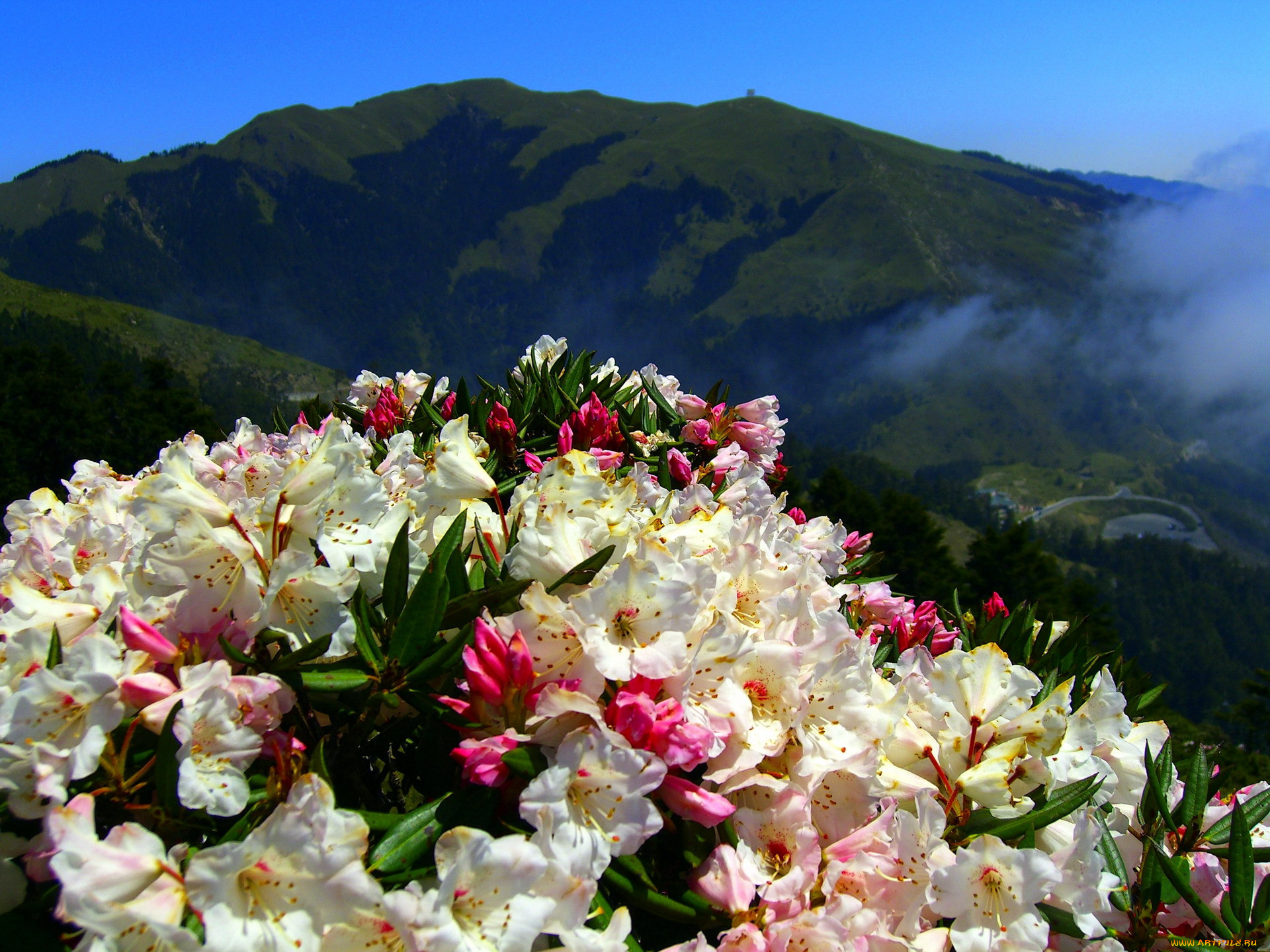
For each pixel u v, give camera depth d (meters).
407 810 2.30
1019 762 2.30
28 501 2.94
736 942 1.77
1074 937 2.11
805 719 2.13
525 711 1.79
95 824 1.65
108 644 1.67
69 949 1.53
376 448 4.15
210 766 1.60
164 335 128.38
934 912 2.03
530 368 5.25
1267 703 36.44
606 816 1.70
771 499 3.19
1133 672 3.70
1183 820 2.57
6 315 99.62
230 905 1.40
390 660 1.92
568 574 1.94
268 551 1.89
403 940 1.45
